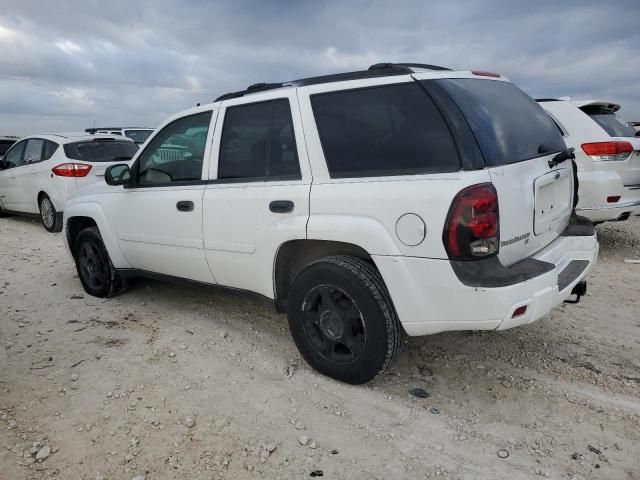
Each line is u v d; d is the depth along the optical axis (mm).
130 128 16125
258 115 3449
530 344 3707
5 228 9188
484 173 2586
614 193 5750
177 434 2756
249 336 3947
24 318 4426
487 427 2764
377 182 2836
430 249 2641
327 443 2668
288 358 3568
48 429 2811
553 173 3139
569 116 6070
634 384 3139
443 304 2682
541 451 2562
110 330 4129
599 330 3941
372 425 2807
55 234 8461
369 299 2875
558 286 2893
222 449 2635
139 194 4234
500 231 2619
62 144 8406
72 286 5363
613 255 6262
